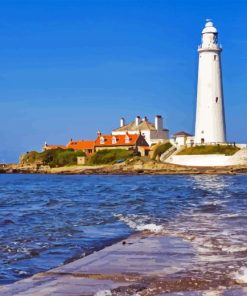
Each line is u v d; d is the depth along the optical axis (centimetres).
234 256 1452
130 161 13700
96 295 1010
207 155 12162
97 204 4106
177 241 1783
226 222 2430
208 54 11856
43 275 1216
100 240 1972
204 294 1007
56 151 15975
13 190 6906
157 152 13575
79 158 15062
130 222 2612
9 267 1415
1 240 1967
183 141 13125
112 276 1195
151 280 1142
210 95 11912
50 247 1784
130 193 5775
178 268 1284
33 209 3659
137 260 1413
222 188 6444
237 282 1108
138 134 14888
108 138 15150
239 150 12025
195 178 10531
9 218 2912
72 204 4150
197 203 3938
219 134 12094
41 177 13250
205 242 1734
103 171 13825
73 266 1330
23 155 17062
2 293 1043
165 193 5634
